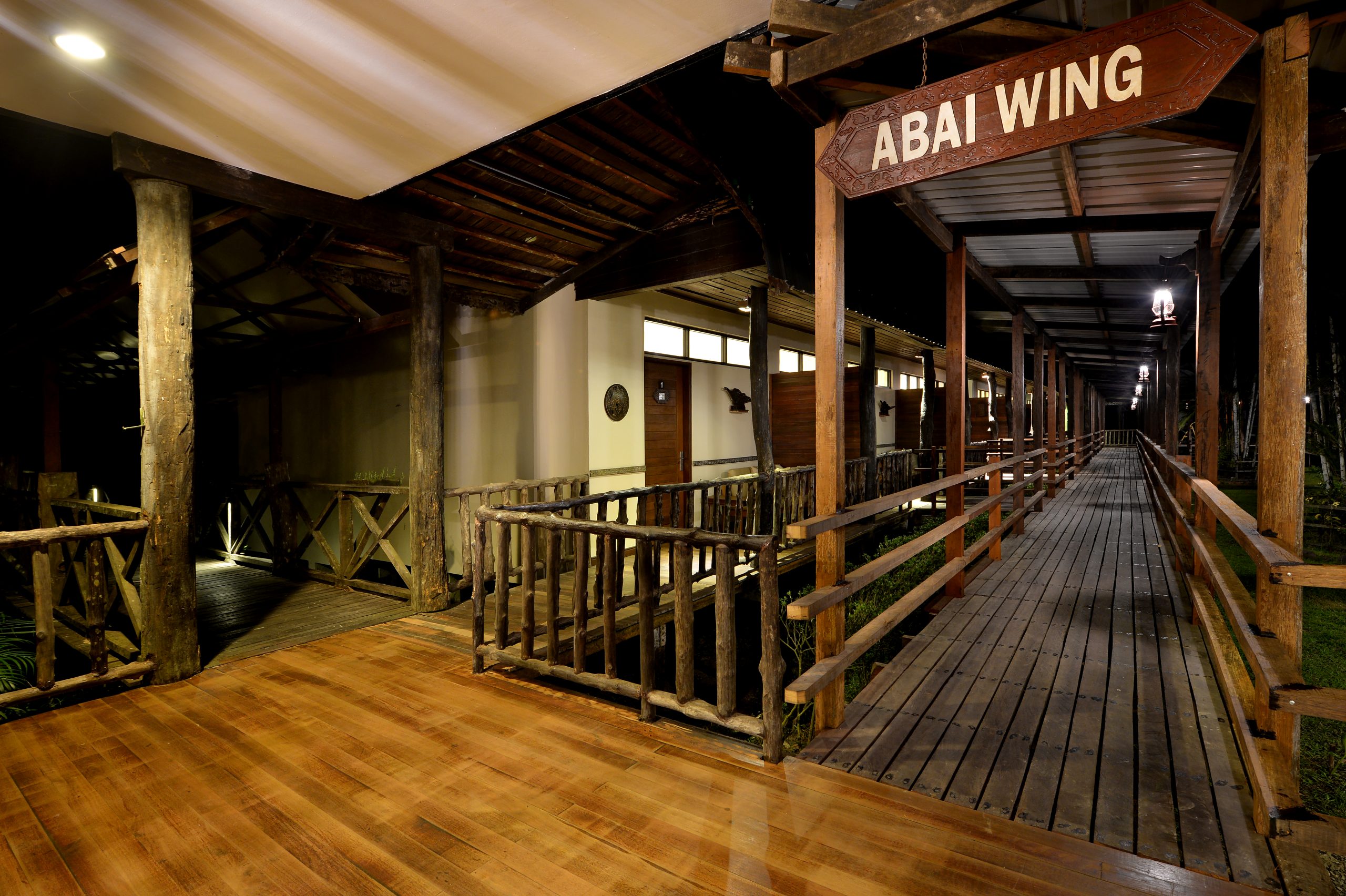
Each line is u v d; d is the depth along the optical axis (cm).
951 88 242
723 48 312
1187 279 587
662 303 843
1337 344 1044
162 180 398
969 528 909
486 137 396
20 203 505
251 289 813
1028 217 506
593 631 458
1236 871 211
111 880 216
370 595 609
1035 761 282
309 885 212
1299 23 223
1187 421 2370
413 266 543
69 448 1021
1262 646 238
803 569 777
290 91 341
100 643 371
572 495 680
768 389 712
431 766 286
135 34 293
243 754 298
